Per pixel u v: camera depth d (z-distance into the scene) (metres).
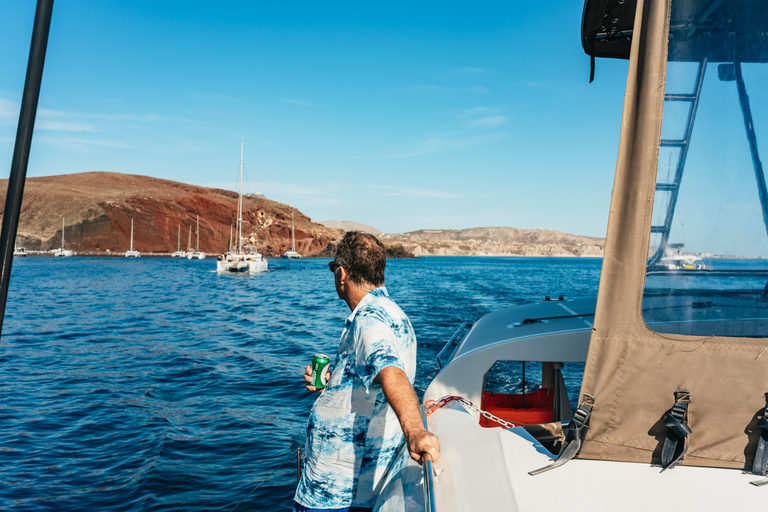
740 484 1.68
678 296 1.75
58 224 186.25
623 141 1.78
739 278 1.74
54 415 9.06
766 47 1.73
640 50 1.76
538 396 3.80
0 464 6.89
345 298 2.09
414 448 1.37
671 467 1.77
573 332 3.02
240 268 83.19
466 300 32.78
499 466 1.90
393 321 1.87
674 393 1.76
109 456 7.16
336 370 1.95
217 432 8.08
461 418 2.57
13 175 1.49
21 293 42.66
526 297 36.25
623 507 1.59
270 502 5.80
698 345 1.73
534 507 1.61
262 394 10.49
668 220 1.76
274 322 23.81
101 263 126.25
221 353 15.42
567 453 1.83
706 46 1.75
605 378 1.80
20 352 15.96
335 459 1.94
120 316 26.78
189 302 35.34
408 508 1.67
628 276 1.77
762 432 1.71
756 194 1.73
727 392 1.72
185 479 6.37
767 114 1.73
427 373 10.70
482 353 3.09
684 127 1.76
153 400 10.07
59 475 6.55
